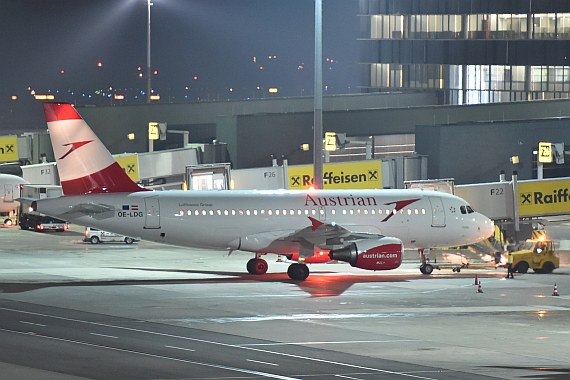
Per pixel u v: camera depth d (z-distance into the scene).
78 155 144.88
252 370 87.38
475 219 161.25
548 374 88.88
